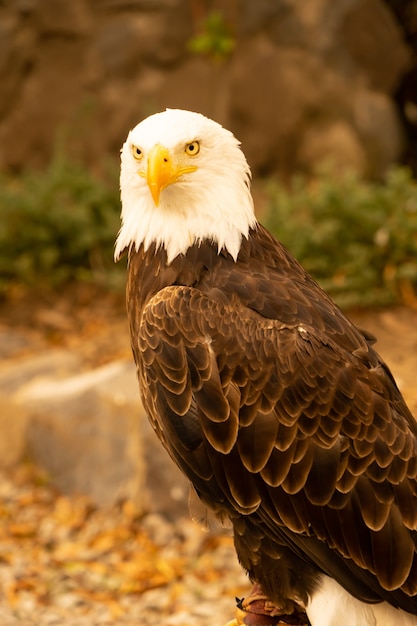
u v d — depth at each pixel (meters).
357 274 14.39
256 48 18.33
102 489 12.58
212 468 6.43
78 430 12.86
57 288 16.31
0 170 19.52
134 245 6.93
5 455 13.44
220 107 18.66
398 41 18.73
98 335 14.87
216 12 18.52
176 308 6.47
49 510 12.66
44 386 13.52
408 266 14.43
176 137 6.52
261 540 6.56
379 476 6.19
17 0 19.27
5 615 10.45
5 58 19.36
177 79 18.83
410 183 16.00
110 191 17.03
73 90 19.23
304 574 6.50
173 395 6.43
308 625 6.82
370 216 14.75
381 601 6.33
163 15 18.78
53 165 17.44
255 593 6.87
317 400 6.20
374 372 6.41
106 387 12.86
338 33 18.22
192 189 6.62
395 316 13.96
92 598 11.06
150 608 10.90
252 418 6.25
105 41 19.00
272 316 6.41
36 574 11.47
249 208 6.81
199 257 6.66
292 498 6.27
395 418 6.32
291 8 18.19
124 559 11.76
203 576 11.40
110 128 19.00
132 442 12.42
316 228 14.92
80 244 16.20
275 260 6.84
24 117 19.48
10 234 16.58
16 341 15.01
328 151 18.12
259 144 18.44
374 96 18.42
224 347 6.33
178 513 12.12
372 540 6.20
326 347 6.30
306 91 18.09
